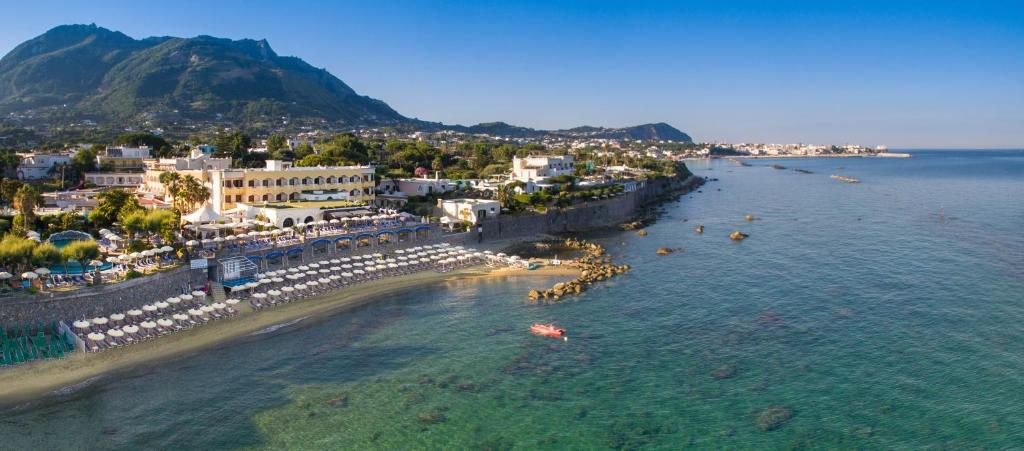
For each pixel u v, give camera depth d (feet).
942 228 535.19
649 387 210.79
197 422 184.96
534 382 215.10
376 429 182.80
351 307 297.53
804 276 360.69
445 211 502.38
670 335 261.44
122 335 237.66
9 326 229.04
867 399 199.93
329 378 216.95
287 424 184.96
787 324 273.54
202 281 302.86
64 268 279.28
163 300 280.10
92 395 199.62
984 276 350.84
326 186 504.84
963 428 180.65
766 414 191.01
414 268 367.66
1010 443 171.94
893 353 237.25
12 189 417.49
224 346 243.81
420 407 196.34
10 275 244.01
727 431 181.57
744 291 329.72
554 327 267.59
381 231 404.57
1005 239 473.26
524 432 181.68
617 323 277.64
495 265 388.16
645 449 172.86
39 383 205.05
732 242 481.05
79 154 632.38
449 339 256.52
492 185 639.76
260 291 305.32
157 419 186.29
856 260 402.52
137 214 342.23
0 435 174.19
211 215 386.73
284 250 346.74
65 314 242.37
